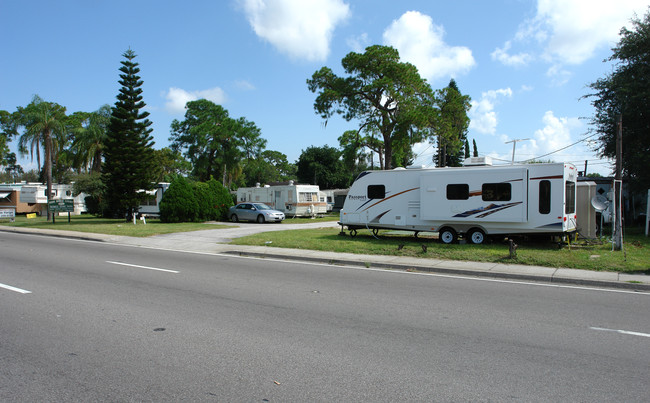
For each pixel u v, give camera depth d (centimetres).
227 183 5984
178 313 653
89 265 1137
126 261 1223
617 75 2156
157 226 2455
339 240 1595
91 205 3800
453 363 461
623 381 418
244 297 767
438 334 562
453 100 3612
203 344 515
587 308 708
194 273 1025
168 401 369
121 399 373
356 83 3416
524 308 705
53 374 425
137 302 721
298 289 843
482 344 524
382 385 404
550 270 1039
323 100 3434
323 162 7400
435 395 384
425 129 3447
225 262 1227
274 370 438
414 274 1045
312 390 393
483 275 1026
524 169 1401
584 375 432
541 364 461
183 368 442
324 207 3562
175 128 5734
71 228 2344
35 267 1097
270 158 9744
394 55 3262
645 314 671
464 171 1487
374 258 1238
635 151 2086
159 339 532
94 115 3988
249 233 2009
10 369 438
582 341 538
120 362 457
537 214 1392
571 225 1448
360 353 489
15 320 609
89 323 596
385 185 1659
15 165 8325
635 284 877
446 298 776
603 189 2444
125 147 2866
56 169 5650
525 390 396
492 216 1443
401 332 569
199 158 5669
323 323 607
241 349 498
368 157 4662
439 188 1525
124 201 2900
